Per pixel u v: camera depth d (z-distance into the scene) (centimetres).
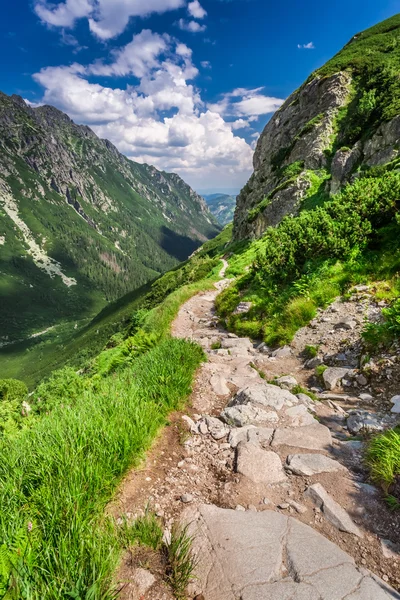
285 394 539
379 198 1071
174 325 1498
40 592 195
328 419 474
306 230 1241
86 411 400
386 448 347
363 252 1002
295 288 1063
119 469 325
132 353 1148
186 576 225
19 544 220
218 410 536
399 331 591
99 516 274
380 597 215
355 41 6247
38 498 259
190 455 395
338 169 3400
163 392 519
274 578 229
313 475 346
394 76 3834
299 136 4644
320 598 214
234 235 6531
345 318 778
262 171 6003
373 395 516
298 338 816
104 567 214
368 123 3622
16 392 3097
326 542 262
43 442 321
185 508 301
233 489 332
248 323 1134
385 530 272
